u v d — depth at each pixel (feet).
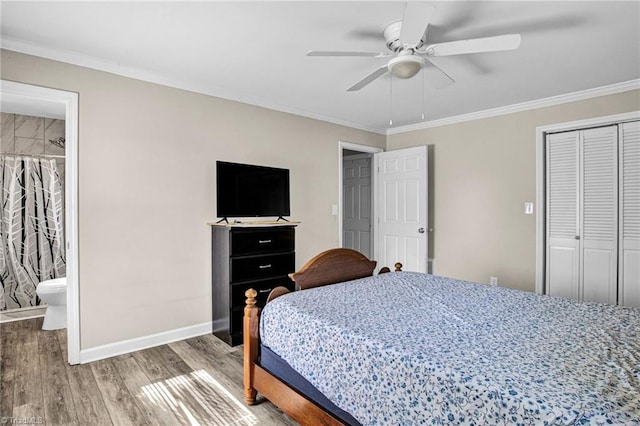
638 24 7.07
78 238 8.63
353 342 4.99
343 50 8.29
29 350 9.50
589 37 7.63
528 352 4.42
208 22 7.04
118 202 9.21
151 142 9.75
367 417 4.69
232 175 10.82
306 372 5.65
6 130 13.15
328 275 8.20
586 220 11.44
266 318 6.64
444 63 8.99
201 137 10.71
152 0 6.27
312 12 6.68
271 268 10.82
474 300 6.75
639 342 4.70
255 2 6.35
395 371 4.42
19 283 13.39
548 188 12.19
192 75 9.86
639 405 3.23
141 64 9.09
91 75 8.80
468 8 6.50
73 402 6.98
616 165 10.86
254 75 9.86
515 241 12.76
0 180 13.05
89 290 8.80
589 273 11.39
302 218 13.44
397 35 7.07
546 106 12.01
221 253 10.34
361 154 18.11
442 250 14.79
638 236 10.50
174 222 10.18
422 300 6.72
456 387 3.85
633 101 10.38
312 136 13.78
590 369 3.94
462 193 14.17
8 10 6.57
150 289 9.77
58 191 14.06
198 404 6.95
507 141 12.93
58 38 7.70
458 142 14.29
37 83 8.09
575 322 5.55
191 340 10.32
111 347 9.12
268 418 6.50
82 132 8.68
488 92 11.28
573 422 3.11
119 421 6.40
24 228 13.46
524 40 7.75
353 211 18.62
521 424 3.34
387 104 12.60
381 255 16.22
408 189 15.16
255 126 12.00
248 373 6.86
